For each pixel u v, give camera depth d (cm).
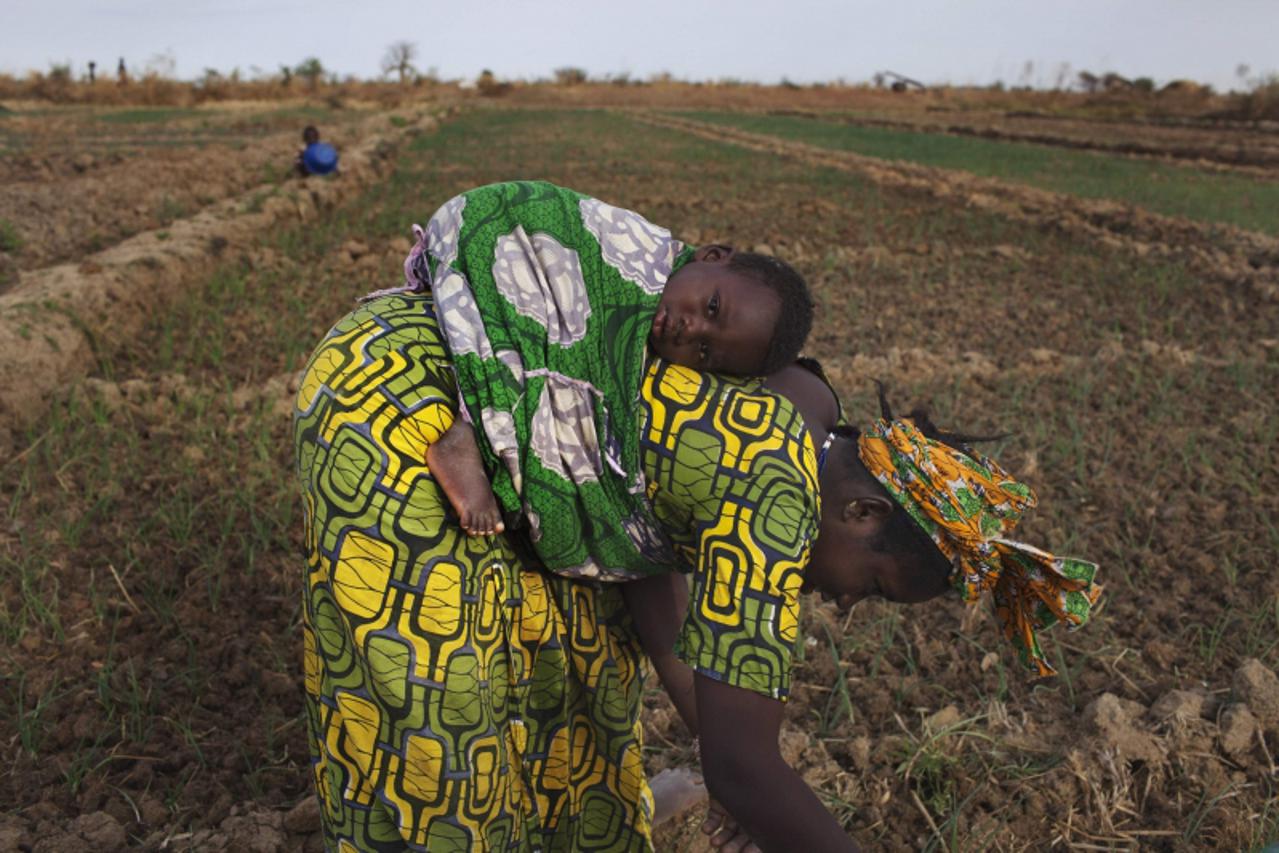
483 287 186
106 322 691
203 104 4738
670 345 190
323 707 197
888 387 648
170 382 608
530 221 188
